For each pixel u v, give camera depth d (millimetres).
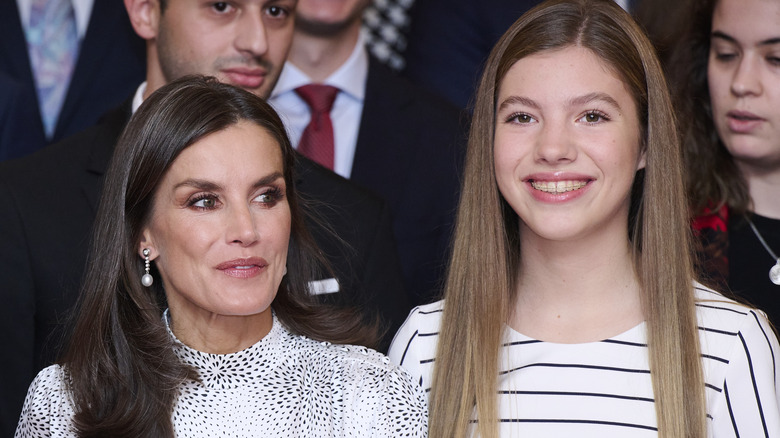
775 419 7070
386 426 7082
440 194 10609
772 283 9164
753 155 9039
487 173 7570
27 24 12070
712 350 7262
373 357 7375
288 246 7555
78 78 11797
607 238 7449
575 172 7082
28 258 8305
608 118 7152
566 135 7102
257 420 6992
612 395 7211
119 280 7141
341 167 10898
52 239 8375
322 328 7473
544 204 7184
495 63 7438
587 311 7500
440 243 10586
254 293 6859
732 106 9047
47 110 12148
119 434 6879
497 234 7629
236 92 7039
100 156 8688
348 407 7090
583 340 7438
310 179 9125
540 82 7148
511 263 7758
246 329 7090
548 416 7230
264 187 6922
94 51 11844
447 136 10766
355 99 10977
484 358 7508
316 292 8648
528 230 7578
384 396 7137
